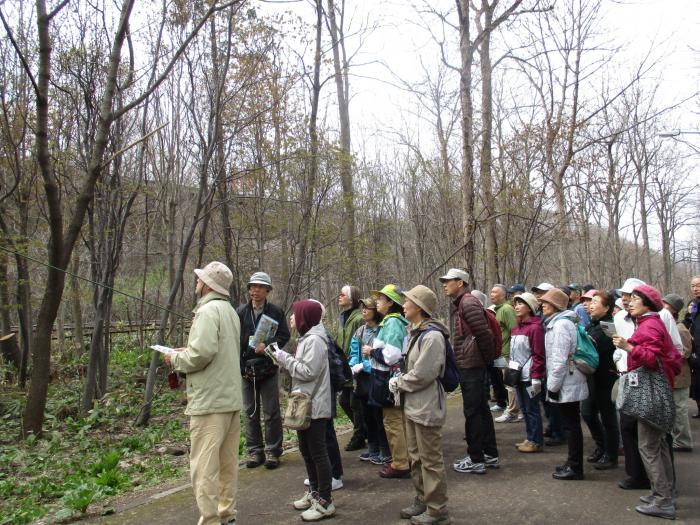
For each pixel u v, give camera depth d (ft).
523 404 20.20
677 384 19.44
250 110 32.53
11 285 40.34
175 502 15.70
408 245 49.88
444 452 20.20
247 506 15.20
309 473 14.64
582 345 16.37
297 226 36.58
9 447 21.99
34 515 15.12
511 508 14.47
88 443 23.17
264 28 31.07
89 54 27.35
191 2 29.91
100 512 15.05
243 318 19.20
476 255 39.96
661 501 13.66
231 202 34.17
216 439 12.42
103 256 30.40
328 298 45.73
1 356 37.14
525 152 38.96
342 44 46.50
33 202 35.09
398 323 15.84
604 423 17.72
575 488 15.81
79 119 29.07
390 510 14.48
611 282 68.39
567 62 38.99
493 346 17.10
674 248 110.42
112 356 44.80
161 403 31.71
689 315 26.50
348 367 16.99
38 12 20.27
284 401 31.17
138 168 33.78
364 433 20.93
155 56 29.53
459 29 35.06
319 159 35.88
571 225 52.60
